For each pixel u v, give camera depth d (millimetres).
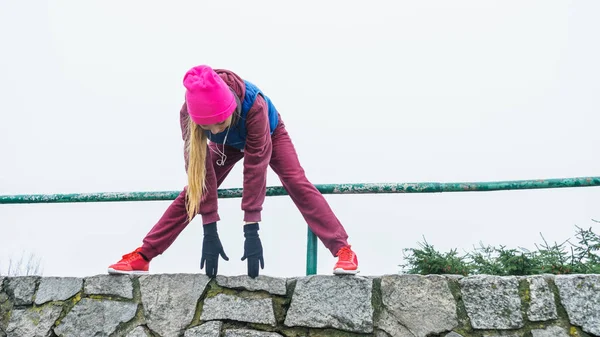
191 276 2900
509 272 3691
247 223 2799
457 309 2656
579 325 2545
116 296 2947
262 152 2785
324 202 2941
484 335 2596
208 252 2787
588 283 2600
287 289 2824
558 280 2637
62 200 3541
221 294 2844
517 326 2586
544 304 2602
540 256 3686
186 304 2854
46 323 2969
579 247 3652
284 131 3084
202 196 2812
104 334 2877
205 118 2545
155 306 2875
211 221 2816
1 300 3098
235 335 2752
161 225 3004
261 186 2803
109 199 3477
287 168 2992
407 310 2684
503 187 3076
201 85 2502
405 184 3160
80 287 3012
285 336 2738
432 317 2654
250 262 2773
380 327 2676
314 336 2717
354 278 2762
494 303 2637
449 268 3789
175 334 2805
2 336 3008
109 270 2947
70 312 2959
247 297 2826
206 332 2777
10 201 3580
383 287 2744
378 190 3174
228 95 2580
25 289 3088
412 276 2736
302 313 2744
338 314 2715
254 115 2732
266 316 2775
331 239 2875
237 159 3129
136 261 2982
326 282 2779
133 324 2871
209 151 2891
